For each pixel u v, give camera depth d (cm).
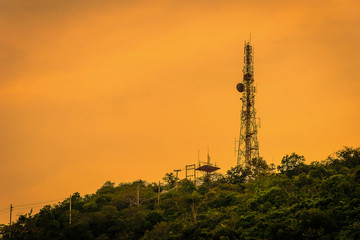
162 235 7700
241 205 8244
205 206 8794
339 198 7094
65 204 10781
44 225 8888
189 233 7238
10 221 8962
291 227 6312
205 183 10838
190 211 8788
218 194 9238
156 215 8575
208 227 7412
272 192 8038
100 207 10462
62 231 8506
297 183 8469
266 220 7006
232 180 10769
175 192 10544
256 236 6612
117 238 8131
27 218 9181
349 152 9412
